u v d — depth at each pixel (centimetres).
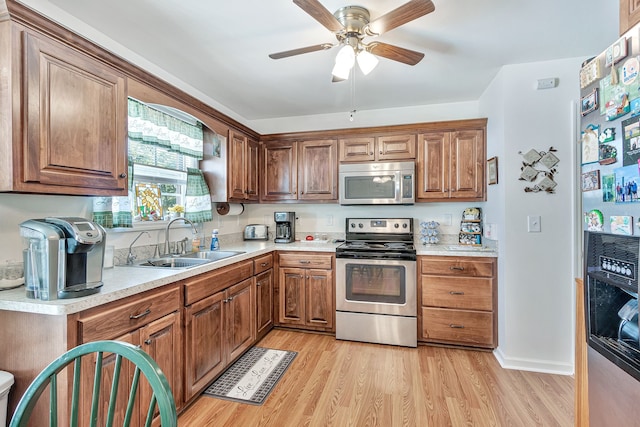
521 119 236
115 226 200
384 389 208
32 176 129
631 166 94
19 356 131
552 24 186
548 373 228
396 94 300
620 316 107
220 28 189
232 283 236
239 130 307
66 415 125
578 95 227
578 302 140
